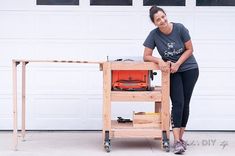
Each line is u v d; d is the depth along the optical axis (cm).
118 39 616
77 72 619
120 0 617
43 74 616
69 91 620
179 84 491
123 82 504
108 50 617
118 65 496
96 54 616
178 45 488
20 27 612
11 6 611
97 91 621
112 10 616
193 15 618
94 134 600
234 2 619
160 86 549
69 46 615
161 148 507
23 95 545
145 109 619
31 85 616
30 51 613
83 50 616
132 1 616
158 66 495
